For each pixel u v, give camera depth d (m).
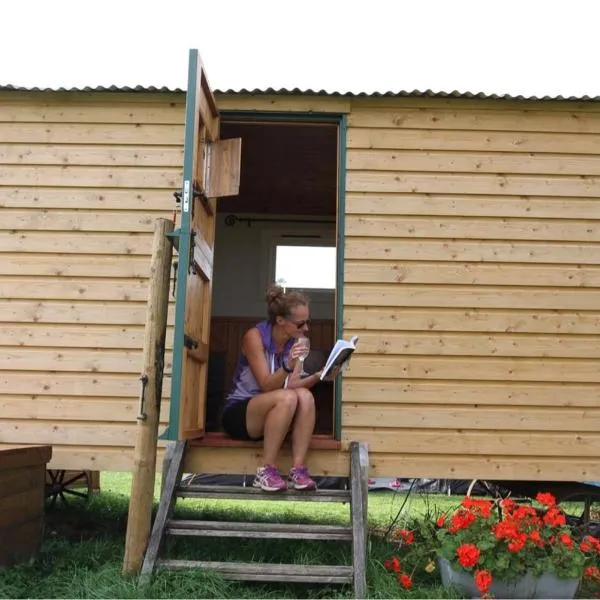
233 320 8.18
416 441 4.64
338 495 4.11
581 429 4.69
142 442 3.82
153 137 4.94
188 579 3.57
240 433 4.37
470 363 4.73
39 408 4.73
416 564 4.09
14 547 4.03
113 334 4.78
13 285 4.84
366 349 4.71
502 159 4.91
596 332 4.77
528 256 4.82
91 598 3.44
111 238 4.87
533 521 3.91
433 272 4.80
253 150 6.37
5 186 4.92
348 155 4.89
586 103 4.96
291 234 8.84
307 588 3.90
